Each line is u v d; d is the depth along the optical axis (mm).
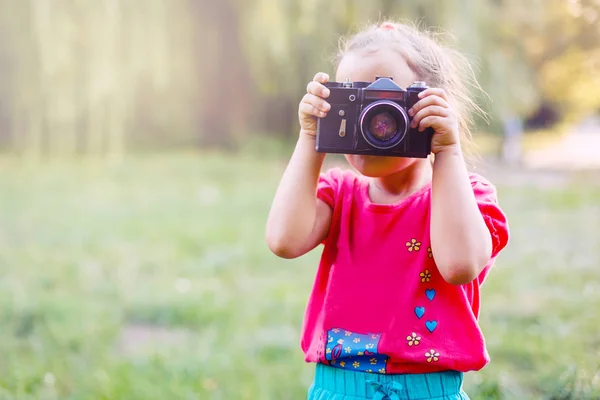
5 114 14672
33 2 12828
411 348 1621
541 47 12453
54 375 3447
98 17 12969
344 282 1707
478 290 1781
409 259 1676
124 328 4465
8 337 4035
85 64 13180
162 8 13633
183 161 13688
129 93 14352
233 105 15820
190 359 3699
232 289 5289
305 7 12492
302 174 1732
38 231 7586
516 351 3562
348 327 1684
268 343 3967
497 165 13469
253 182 11305
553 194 9844
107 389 3281
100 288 5332
